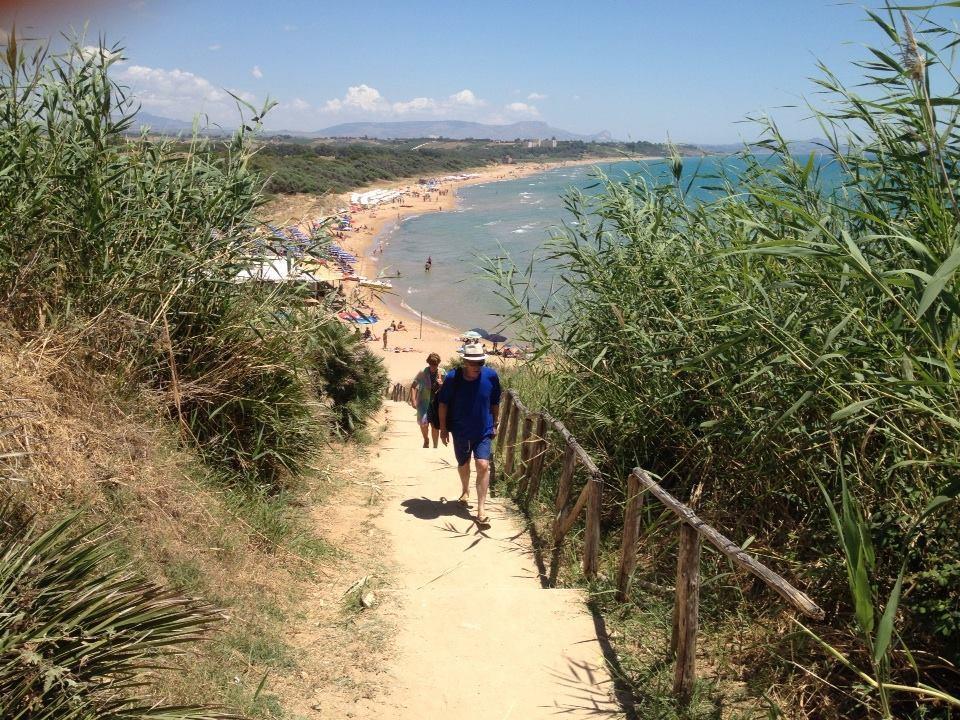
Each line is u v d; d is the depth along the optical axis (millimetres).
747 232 4906
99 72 5789
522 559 6203
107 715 2641
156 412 5516
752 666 4129
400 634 4625
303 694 3879
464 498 7414
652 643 4535
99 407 4934
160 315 5754
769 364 4488
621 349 6363
